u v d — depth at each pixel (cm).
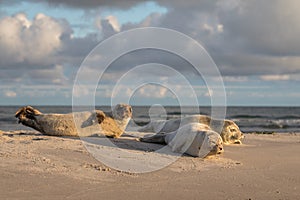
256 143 1146
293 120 3697
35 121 1061
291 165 761
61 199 493
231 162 785
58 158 722
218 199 511
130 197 509
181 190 551
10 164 659
